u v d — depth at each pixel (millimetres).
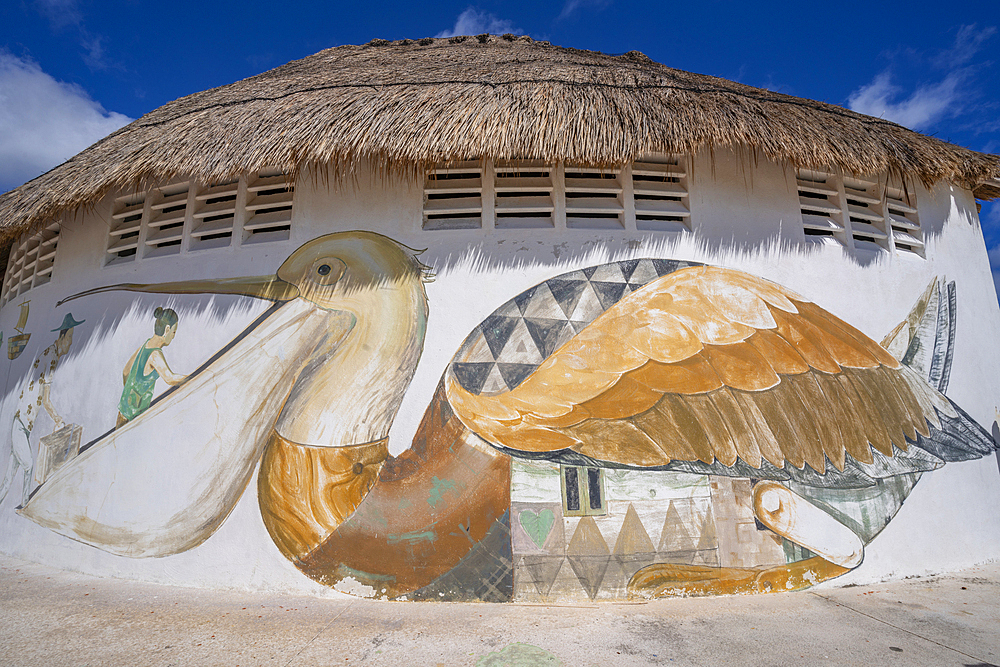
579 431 5660
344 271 6266
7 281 8875
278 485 5801
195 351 6406
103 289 7094
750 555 5574
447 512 5520
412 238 6266
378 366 5957
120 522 6258
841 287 6652
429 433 5719
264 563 5656
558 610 5047
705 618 4844
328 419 5875
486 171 6383
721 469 5695
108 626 4645
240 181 6691
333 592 5469
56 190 6625
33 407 7426
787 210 6727
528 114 5871
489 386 5793
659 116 6012
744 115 6211
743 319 6211
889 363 6609
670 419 5742
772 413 5949
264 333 6254
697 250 6371
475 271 6145
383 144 5703
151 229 7090
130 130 7426
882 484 6121
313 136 5844
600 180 6559
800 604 5215
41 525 6859
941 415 6691
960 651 4148
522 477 5543
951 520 6387
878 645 4258
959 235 7633
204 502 5980
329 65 8656
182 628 4602
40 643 4285
